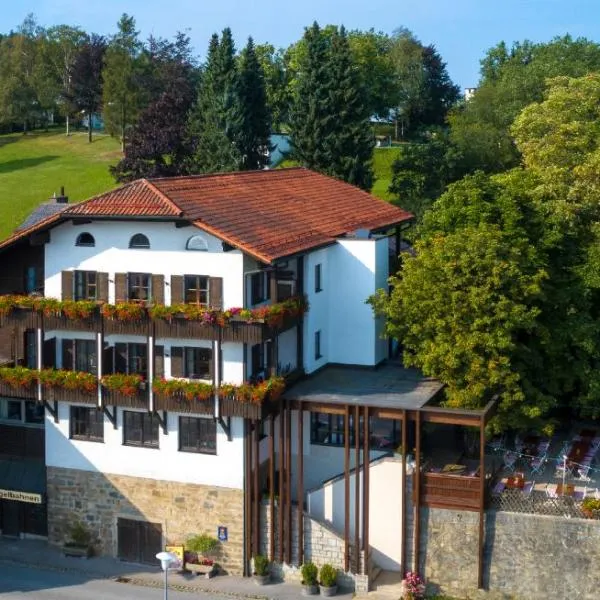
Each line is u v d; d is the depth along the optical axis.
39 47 136.50
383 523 38.22
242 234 37.59
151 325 37.56
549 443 44.03
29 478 41.78
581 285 42.44
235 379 37.47
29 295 40.62
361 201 53.84
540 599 35.56
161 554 32.94
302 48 109.38
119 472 40.12
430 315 39.41
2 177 109.38
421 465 37.22
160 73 110.00
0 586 37.62
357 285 43.75
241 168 78.62
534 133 54.84
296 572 38.22
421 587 36.09
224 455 38.41
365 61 112.81
